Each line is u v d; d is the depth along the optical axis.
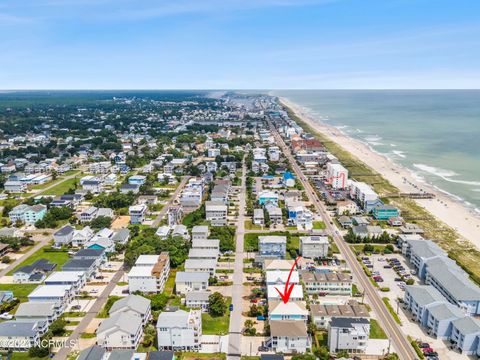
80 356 129.38
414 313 165.50
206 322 161.38
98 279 196.12
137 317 152.25
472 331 141.62
